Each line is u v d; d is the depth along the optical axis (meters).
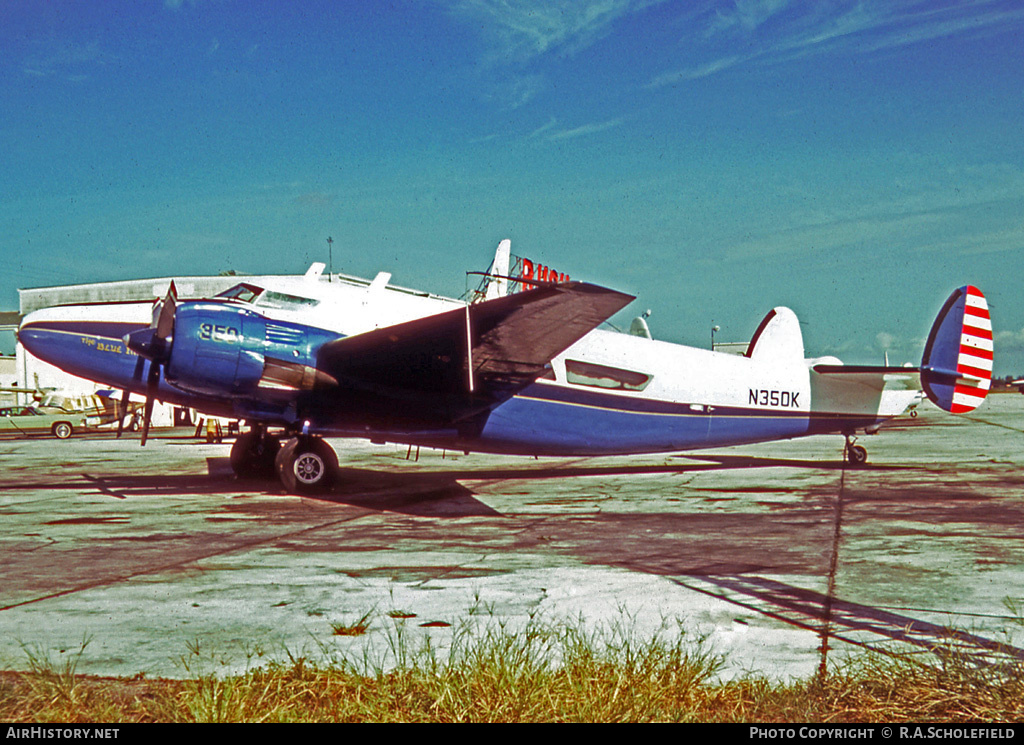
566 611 5.50
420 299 13.19
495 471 16.23
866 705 3.63
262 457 14.01
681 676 3.96
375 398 12.06
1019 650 4.48
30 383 43.66
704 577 6.57
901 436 29.69
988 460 18.38
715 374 14.88
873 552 7.62
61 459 19.69
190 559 7.39
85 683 4.12
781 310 15.75
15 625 5.21
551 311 10.37
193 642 4.84
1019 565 6.98
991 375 16.02
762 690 3.87
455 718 3.56
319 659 4.47
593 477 15.07
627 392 14.09
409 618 5.35
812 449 23.16
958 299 15.94
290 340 11.65
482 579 6.53
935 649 4.47
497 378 12.41
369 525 9.38
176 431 36.66
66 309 12.70
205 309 11.44
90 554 7.64
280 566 7.08
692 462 18.31
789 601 5.75
